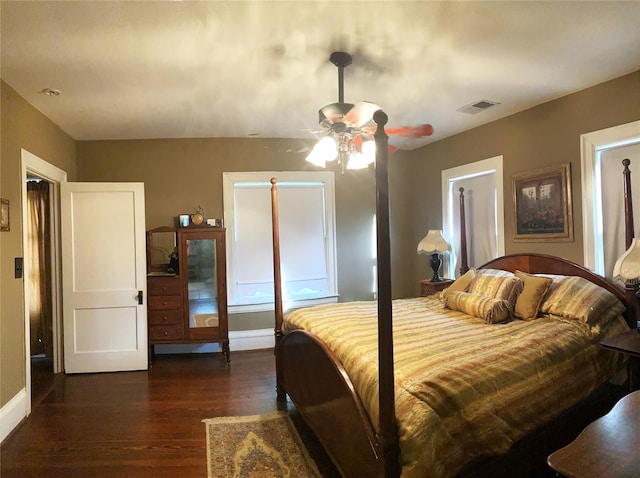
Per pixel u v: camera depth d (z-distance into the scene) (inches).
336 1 75.4
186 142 175.8
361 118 90.4
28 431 105.1
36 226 169.2
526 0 76.4
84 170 169.2
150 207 173.5
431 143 188.9
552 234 133.1
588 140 122.3
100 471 86.7
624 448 43.3
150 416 113.0
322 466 87.0
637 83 110.5
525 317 108.4
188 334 161.6
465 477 64.0
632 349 83.9
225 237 165.2
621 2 77.4
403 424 59.1
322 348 83.9
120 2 73.8
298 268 185.2
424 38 90.7
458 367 71.1
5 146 108.6
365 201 194.4
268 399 124.3
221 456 91.5
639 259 96.7
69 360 151.4
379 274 59.2
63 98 121.2
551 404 77.7
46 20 79.1
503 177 151.6
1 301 103.9
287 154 183.0
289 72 107.1
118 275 155.6
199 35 86.7
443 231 181.6
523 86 121.0
